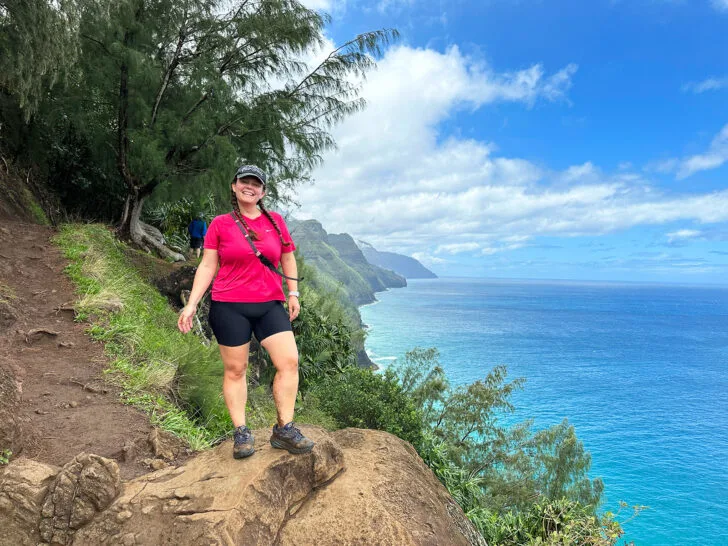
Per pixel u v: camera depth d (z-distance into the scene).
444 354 119.38
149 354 6.07
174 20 11.55
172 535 2.29
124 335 6.27
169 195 12.46
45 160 12.67
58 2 8.85
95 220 13.29
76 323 6.34
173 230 16.59
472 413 20.36
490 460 21.09
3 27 8.59
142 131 11.39
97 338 6.02
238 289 2.71
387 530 2.42
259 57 12.51
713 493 43.16
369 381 13.15
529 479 21.41
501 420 59.47
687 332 198.12
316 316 14.15
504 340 154.38
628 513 38.94
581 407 73.38
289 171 13.60
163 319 8.83
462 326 194.62
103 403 4.46
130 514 2.42
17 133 11.76
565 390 85.50
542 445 23.00
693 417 70.25
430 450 11.88
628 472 47.91
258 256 2.71
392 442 3.51
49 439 3.61
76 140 13.18
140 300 8.88
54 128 12.56
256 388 10.75
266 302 2.76
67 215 12.58
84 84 11.41
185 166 12.29
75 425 3.92
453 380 84.62
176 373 5.73
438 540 2.56
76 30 9.23
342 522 2.47
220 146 11.40
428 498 2.90
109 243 10.67
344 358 14.65
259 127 12.41
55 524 2.47
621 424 64.88
